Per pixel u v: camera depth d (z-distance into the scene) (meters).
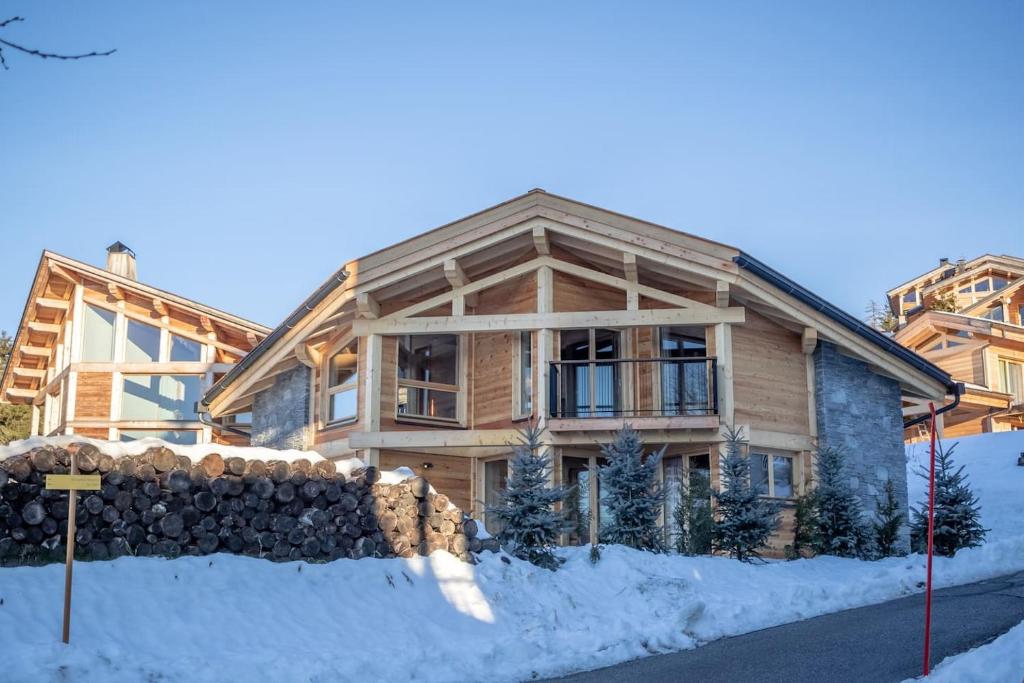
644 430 17.98
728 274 17.56
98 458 10.62
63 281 31.22
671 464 19.47
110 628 9.38
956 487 18.98
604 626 11.87
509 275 18.94
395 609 11.52
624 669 10.31
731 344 18.14
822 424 19.09
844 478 18.56
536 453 16.58
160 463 11.03
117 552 10.58
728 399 17.81
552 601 12.80
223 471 11.50
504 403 19.55
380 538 12.47
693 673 9.93
